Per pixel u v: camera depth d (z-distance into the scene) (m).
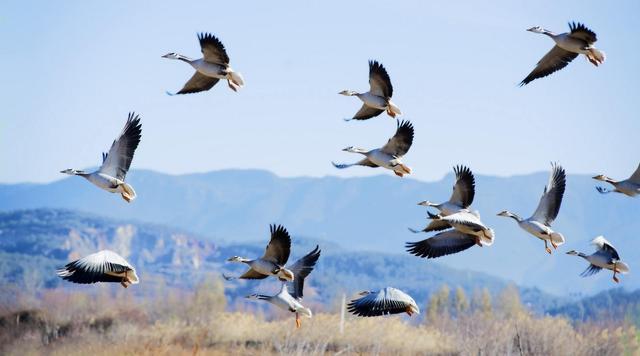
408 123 24.23
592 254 22.34
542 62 23.30
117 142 21.16
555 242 21.55
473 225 21.73
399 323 52.50
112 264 19.03
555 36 22.36
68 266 18.94
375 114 25.19
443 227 23.80
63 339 54.41
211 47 23.05
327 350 48.09
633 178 22.38
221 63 23.16
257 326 54.53
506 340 45.47
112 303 74.94
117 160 21.12
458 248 23.44
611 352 48.06
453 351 49.28
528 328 46.41
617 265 22.09
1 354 48.97
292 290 22.69
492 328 48.25
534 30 22.59
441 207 22.78
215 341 54.00
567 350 46.03
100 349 50.53
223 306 86.25
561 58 23.28
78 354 48.72
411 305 21.28
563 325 48.19
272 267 21.50
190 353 50.41
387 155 24.25
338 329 49.66
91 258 19.06
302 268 22.84
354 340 48.59
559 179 21.98
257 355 47.16
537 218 21.97
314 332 48.34
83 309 67.50
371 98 24.23
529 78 23.22
